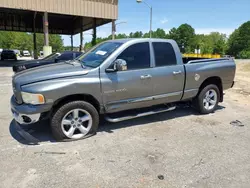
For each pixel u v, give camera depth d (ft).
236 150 12.96
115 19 66.80
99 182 9.80
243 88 34.30
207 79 18.85
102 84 13.84
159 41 16.14
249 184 9.87
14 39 239.91
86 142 13.60
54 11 57.77
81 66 14.43
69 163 11.25
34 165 11.00
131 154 12.26
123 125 16.51
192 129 16.03
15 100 13.73
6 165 10.94
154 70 15.66
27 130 15.11
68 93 12.90
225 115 19.45
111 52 14.48
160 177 10.22
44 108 12.48
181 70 16.88
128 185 9.62
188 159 11.85
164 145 13.42
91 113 13.97
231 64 20.08
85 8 61.05
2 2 51.83
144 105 15.96
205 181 10.01
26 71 14.43
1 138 13.89
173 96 16.99
